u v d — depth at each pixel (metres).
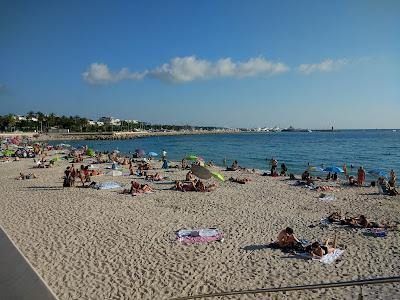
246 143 121.88
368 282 4.80
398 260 12.91
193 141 142.12
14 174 34.88
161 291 10.56
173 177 33.31
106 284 10.94
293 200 23.17
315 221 18.11
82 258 12.89
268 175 35.00
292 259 13.05
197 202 22.30
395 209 20.95
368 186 28.98
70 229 16.20
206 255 13.37
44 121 165.38
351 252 13.76
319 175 38.25
